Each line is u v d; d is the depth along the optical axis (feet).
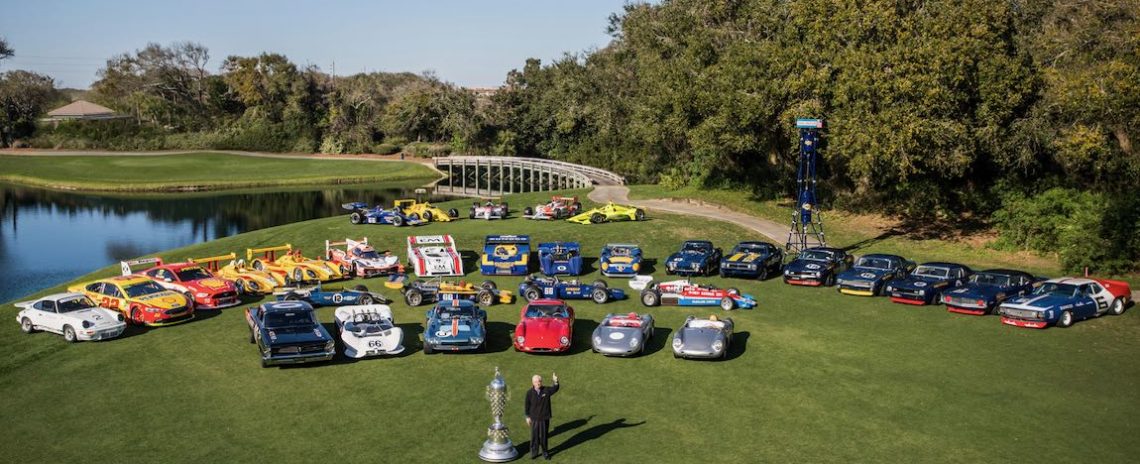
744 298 97.14
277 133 492.13
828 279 109.09
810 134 128.98
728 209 172.65
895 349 80.12
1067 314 87.15
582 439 58.90
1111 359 76.48
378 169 394.32
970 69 130.11
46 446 59.16
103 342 85.10
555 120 424.46
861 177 166.09
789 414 63.36
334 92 510.99
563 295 101.04
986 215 150.30
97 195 308.40
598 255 131.64
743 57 162.50
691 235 144.77
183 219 239.30
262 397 67.97
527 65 473.67
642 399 66.74
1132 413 63.31
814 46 154.92
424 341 77.97
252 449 57.72
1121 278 110.83
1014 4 141.69
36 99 543.39
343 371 74.28
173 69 568.00
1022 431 59.98
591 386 69.77
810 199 129.70
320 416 63.62
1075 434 59.36
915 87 128.47
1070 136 124.47
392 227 153.99
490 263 117.80
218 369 75.46
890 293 99.35
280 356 72.95
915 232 146.82
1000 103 128.36
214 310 98.02
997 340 82.99
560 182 314.55
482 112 447.42
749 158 201.46
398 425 61.67
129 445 58.90
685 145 231.50
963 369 73.92
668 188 212.64
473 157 354.33
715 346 74.69
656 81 204.54
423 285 100.12
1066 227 120.47
